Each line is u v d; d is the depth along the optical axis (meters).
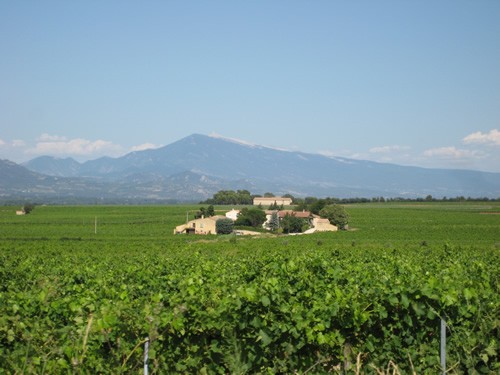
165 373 9.16
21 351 8.91
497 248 52.31
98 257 41.66
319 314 9.60
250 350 9.42
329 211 107.75
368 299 9.96
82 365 8.58
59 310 10.40
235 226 109.50
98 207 197.12
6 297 11.45
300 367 9.45
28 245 63.28
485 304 9.89
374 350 9.77
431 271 18.70
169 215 151.75
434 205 196.25
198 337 9.40
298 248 54.34
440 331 9.66
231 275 18.56
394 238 80.94
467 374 9.52
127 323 9.05
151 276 17.88
